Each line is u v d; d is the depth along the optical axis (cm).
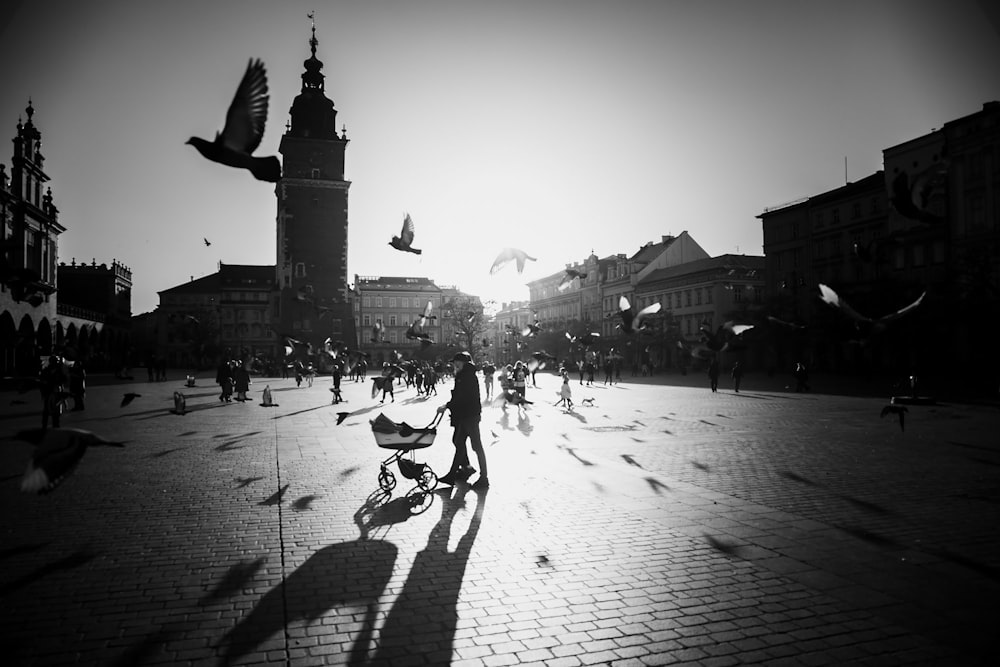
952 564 609
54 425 1628
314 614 502
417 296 12125
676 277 7881
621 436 1603
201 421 2020
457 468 996
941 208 4859
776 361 6412
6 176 5088
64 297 10000
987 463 1178
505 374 2373
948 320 4056
